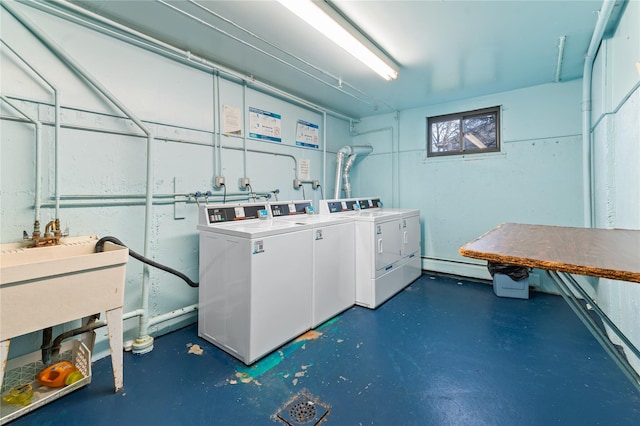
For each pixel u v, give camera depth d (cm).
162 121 227
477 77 294
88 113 190
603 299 236
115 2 175
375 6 182
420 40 223
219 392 162
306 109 366
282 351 205
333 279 260
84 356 172
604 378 171
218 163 267
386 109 405
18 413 142
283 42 223
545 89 313
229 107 275
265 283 196
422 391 162
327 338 223
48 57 174
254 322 189
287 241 213
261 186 309
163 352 205
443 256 387
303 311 228
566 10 188
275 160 325
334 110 407
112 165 202
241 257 192
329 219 268
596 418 141
